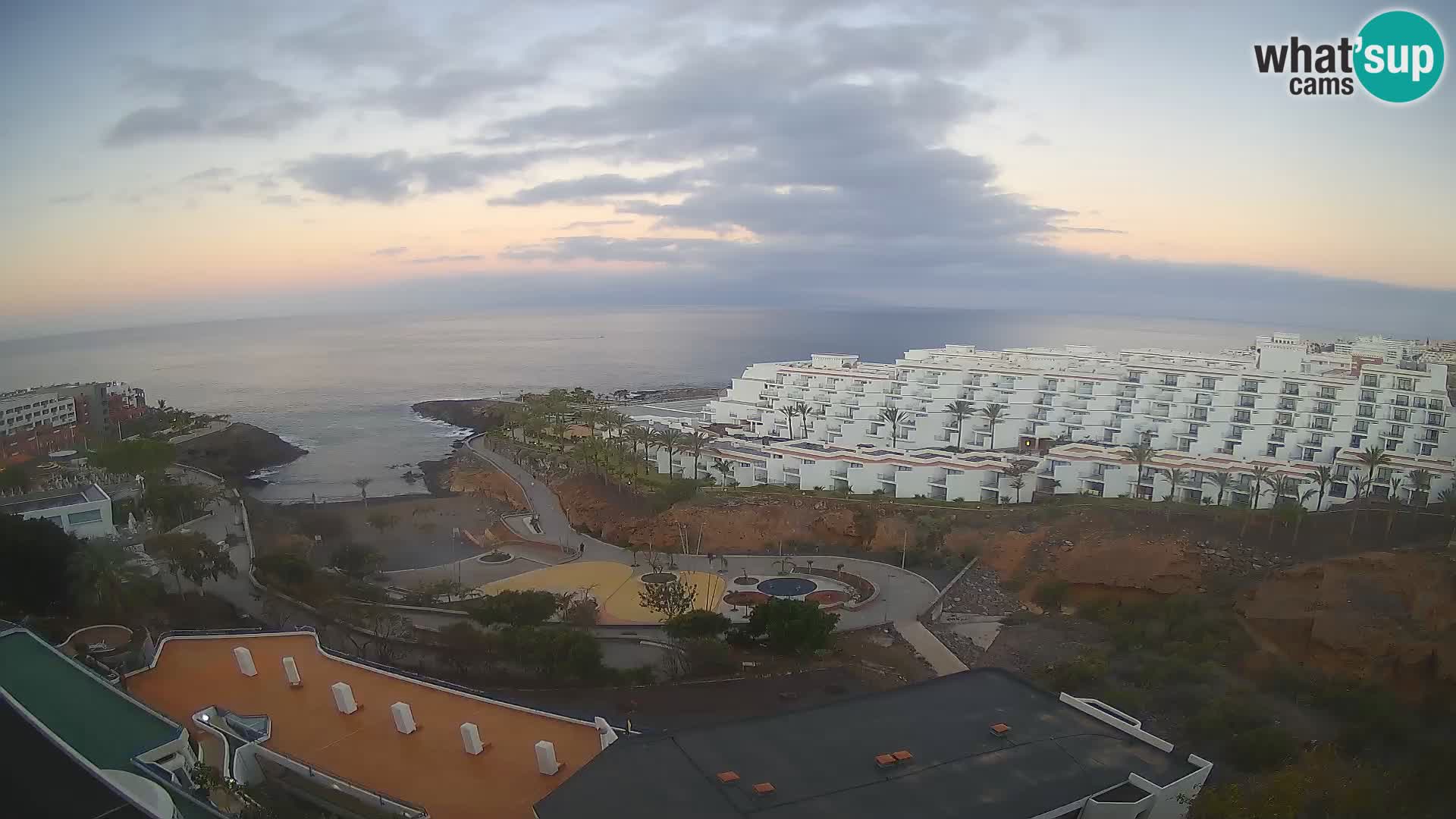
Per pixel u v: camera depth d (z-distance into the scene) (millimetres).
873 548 124750
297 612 88250
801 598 102875
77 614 79688
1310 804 48562
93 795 35125
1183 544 107625
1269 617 88188
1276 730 60562
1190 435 152000
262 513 140750
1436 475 110562
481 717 54312
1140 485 128875
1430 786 52156
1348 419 138750
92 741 45719
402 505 159875
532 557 124188
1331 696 68875
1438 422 134000
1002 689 52938
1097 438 160250
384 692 57656
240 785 45062
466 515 151250
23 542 80562
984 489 134750
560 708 67250
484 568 118250
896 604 102188
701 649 75562
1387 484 113625
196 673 60250
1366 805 48812
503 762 49094
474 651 76688
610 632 89188
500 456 195000
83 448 173750
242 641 65438
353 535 138625
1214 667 77062
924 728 47719
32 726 39438
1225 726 62812
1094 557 109375
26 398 199250
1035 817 39406
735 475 150500
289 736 51875
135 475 140625
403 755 49719
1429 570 85688
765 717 48688
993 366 190875
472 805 44938
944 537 121250
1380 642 79875
